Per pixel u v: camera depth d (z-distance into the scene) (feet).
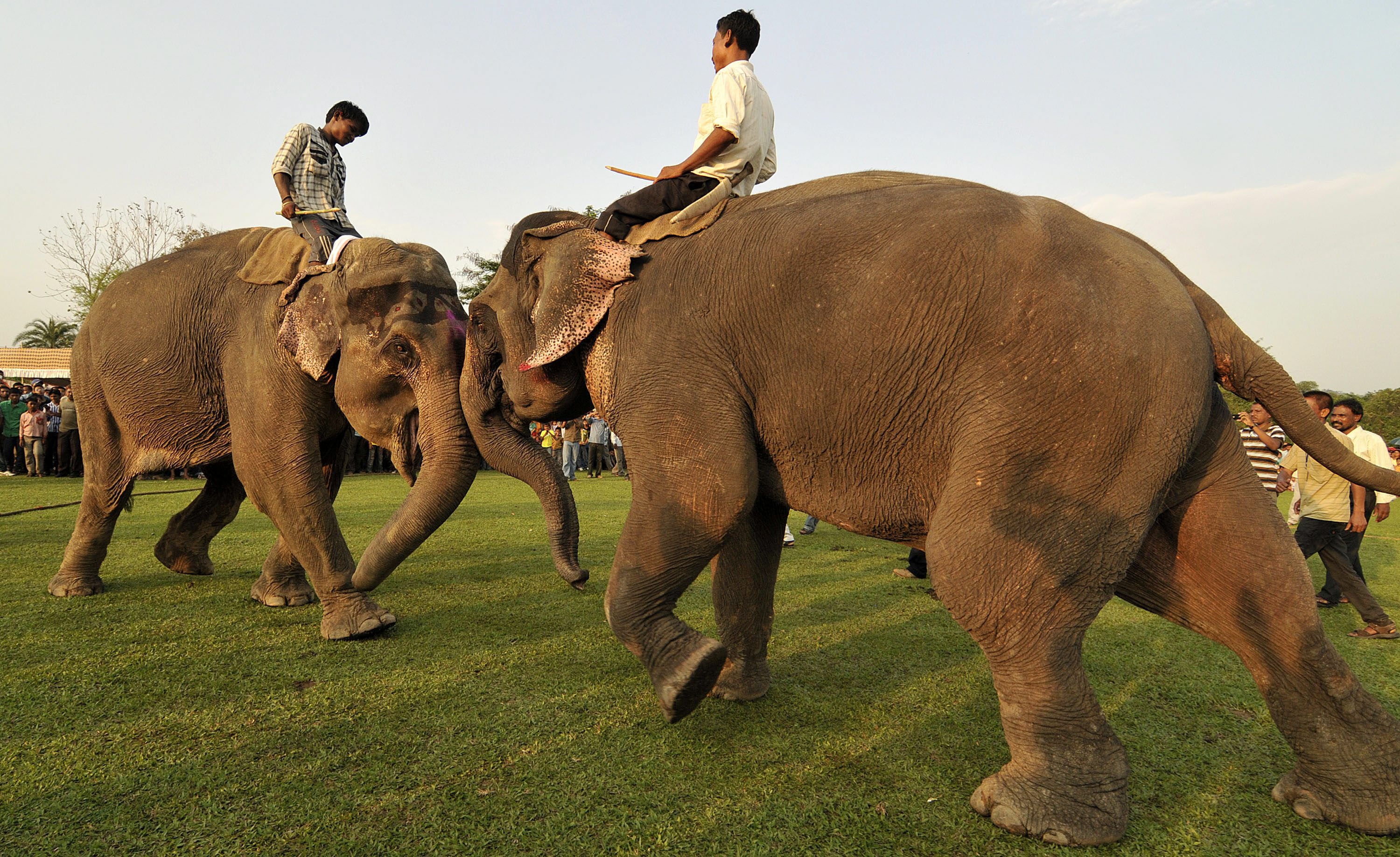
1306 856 6.91
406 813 7.40
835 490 8.55
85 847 6.77
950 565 7.20
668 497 8.65
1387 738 7.33
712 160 9.89
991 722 9.82
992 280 7.28
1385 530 35.94
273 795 7.72
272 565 15.90
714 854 6.80
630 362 9.25
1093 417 6.85
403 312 13.21
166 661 11.89
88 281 98.99
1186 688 11.41
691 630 8.68
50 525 26.61
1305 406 7.52
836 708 10.30
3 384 51.65
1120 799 7.12
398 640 13.25
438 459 12.81
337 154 16.26
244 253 15.89
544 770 8.32
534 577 18.76
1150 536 8.21
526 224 11.46
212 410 15.58
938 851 6.88
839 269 7.99
